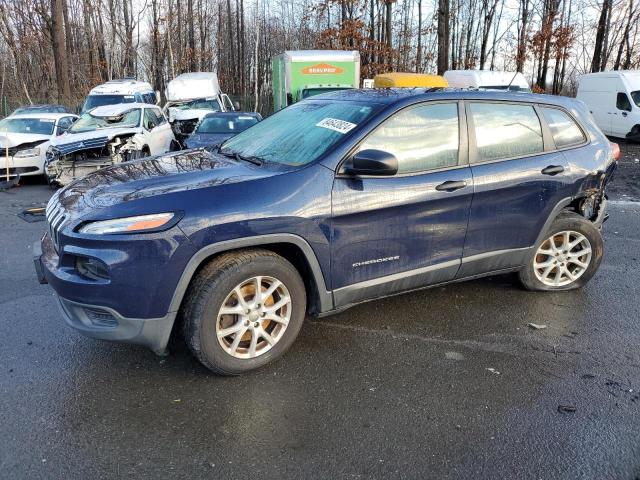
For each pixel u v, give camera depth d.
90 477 2.45
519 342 3.81
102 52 32.81
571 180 4.30
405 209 3.56
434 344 3.77
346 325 4.05
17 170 10.68
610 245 6.29
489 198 3.91
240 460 2.57
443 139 3.78
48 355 3.55
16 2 27.73
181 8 37.38
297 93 16.06
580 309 4.38
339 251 3.39
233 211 3.04
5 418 2.87
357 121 3.58
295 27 44.84
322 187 3.29
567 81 33.19
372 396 3.12
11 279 4.98
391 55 25.86
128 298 2.91
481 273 4.16
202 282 3.06
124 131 10.34
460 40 38.53
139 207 2.94
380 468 2.53
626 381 3.31
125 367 3.41
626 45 29.86
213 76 19.42
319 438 2.74
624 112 17.84
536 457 2.61
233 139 4.43
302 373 3.36
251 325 3.25
